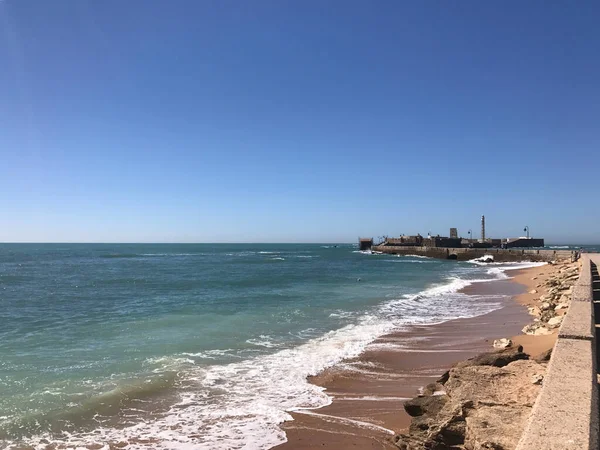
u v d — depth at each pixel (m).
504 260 69.88
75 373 10.28
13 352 12.28
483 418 4.64
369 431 7.19
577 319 6.21
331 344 13.03
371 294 25.47
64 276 41.94
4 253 108.19
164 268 54.66
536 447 2.53
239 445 6.80
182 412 8.06
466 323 15.83
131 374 10.21
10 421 7.66
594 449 2.54
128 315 18.66
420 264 64.94
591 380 3.67
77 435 7.18
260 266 58.88
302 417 7.82
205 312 19.05
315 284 32.06
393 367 10.70
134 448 6.73
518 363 6.39
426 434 5.82
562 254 61.53
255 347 12.74
